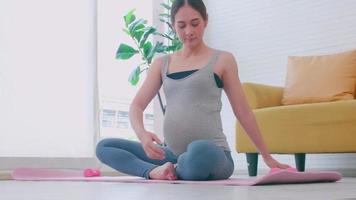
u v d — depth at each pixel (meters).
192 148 1.70
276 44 4.10
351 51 3.27
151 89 1.91
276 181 1.47
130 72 4.01
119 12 3.97
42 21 3.30
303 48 3.94
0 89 3.06
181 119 1.82
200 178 1.72
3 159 3.02
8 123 3.09
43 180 1.98
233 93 1.85
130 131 3.98
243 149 3.14
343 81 3.19
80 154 3.44
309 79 3.31
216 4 4.51
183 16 1.81
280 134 2.95
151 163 2.02
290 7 4.03
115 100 3.88
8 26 3.13
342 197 0.90
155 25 4.29
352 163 3.57
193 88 1.82
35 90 3.23
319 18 3.86
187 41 1.85
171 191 1.09
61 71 3.38
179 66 1.89
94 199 0.82
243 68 4.29
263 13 4.20
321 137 2.78
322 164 3.73
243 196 0.91
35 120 3.22
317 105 2.82
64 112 3.38
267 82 4.14
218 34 4.48
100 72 3.77
